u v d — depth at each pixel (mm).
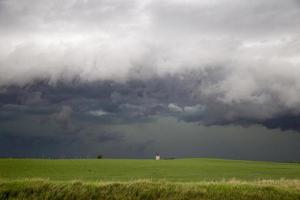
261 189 31172
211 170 64875
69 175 47906
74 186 28344
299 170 70000
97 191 28141
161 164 79188
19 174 47562
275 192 30859
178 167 70688
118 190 28516
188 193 28781
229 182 33094
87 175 48500
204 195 28750
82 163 75062
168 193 28656
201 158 117438
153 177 47500
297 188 32438
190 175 52406
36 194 26859
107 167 65500
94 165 70000
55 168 59531
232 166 78188
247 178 49312
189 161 95625
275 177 51969
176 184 30641
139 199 27703
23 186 27578
